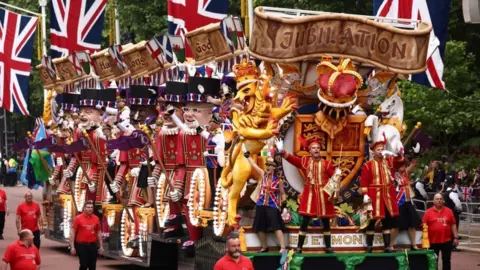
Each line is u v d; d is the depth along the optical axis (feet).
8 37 123.34
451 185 100.94
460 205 95.35
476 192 107.65
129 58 78.43
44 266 88.22
